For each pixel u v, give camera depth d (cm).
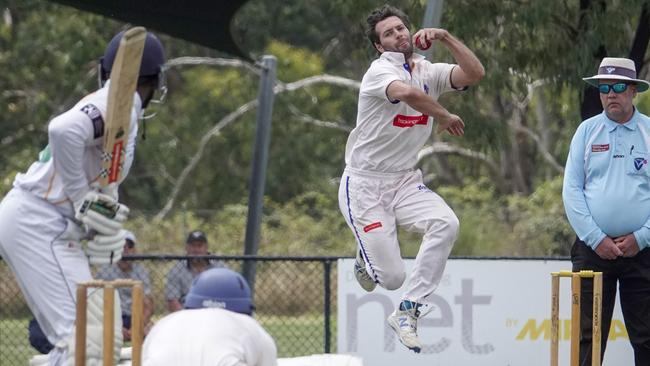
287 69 9756
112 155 2170
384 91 2528
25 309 4928
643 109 8369
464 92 4916
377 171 2656
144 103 2316
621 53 4653
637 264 2892
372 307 3688
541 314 3741
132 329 2022
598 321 2472
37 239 2233
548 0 4466
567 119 7788
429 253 2606
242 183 10169
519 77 4894
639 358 2945
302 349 4597
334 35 10619
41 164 2278
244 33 10575
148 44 2277
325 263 3675
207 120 10125
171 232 8244
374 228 2639
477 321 3716
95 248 2234
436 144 9244
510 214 8075
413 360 3694
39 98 9538
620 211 2859
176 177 10150
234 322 1948
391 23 2609
